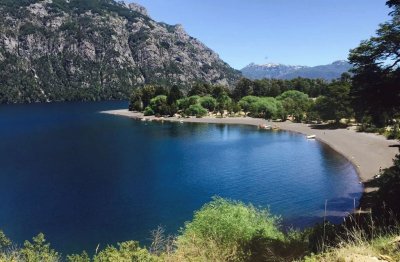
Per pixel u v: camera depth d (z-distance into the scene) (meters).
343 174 63.09
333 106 126.31
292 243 15.21
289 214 43.06
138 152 91.19
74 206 48.12
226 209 18.55
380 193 25.84
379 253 6.78
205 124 155.12
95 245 35.50
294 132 124.88
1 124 165.88
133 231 39.09
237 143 104.44
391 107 26.89
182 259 13.08
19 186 58.53
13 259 9.67
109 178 63.94
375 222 14.97
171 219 42.72
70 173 67.94
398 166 28.39
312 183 57.69
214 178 63.28
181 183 60.16
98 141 110.81
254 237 15.82
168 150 93.75
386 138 93.38
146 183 60.41
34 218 43.53
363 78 27.05
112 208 47.16
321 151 87.38
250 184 58.50
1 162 78.69
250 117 173.38
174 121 166.75
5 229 40.06
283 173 65.50
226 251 13.96
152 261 9.95
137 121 171.38
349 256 6.87
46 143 107.25
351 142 94.62
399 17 27.33
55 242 36.44
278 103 174.12
